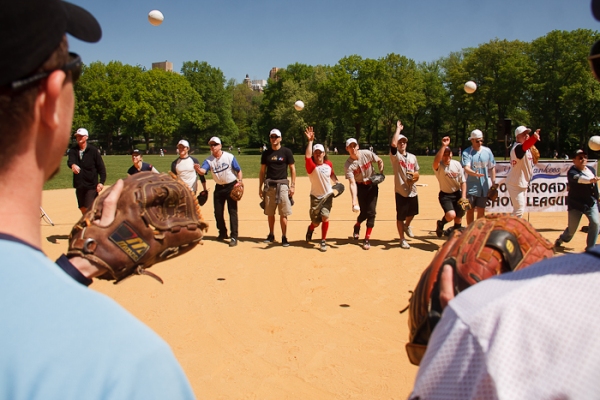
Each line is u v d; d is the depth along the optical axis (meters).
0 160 0.81
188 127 97.25
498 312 0.95
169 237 1.42
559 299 0.93
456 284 1.67
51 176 0.94
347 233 10.72
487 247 1.72
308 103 85.12
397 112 84.06
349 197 16.33
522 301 0.94
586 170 8.66
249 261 8.46
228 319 5.85
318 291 6.86
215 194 9.93
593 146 8.30
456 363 0.97
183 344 5.18
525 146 8.98
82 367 0.71
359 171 9.23
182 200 1.48
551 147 76.31
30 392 0.68
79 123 82.50
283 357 4.87
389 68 83.19
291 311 6.11
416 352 1.70
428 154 91.38
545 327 0.91
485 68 75.88
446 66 90.00
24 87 0.80
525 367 0.89
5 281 0.74
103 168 10.48
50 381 0.69
